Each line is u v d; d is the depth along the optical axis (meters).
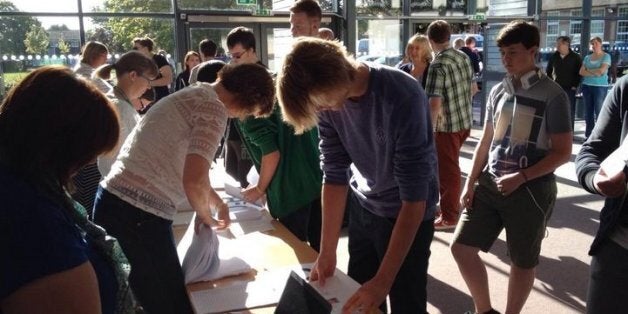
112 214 1.69
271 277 1.78
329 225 1.79
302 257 1.94
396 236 1.53
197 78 2.55
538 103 2.24
